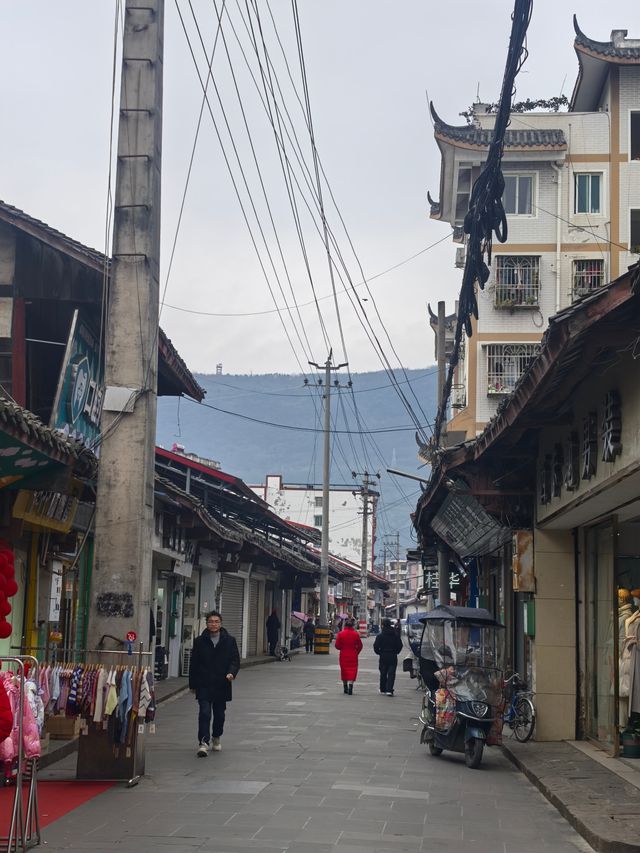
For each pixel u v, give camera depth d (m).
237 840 7.67
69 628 15.83
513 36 7.64
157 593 23.97
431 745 13.13
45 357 15.27
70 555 15.47
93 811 8.72
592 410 10.77
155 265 11.47
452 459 15.53
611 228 29.91
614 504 11.66
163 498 19.84
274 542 41.22
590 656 14.04
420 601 69.19
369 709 19.08
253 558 34.41
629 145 30.08
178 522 21.81
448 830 8.36
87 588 17.02
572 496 12.02
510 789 10.69
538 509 14.44
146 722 10.52
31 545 13.26
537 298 30.08
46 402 15.34
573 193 30.19
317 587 60.28
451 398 34.91
